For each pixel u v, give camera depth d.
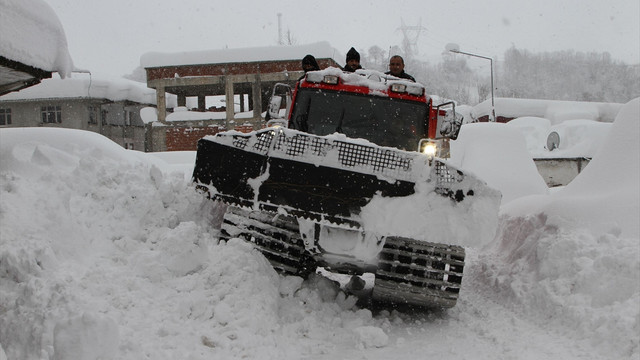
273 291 5.40
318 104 6.86
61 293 4.40
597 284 5.39
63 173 6.65
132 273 5.27
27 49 7.10
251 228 6.02
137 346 3.92
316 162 5.45
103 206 6.39
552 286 5.82
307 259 6.07
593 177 7.33
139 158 10.19
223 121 32.72
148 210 6.49
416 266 5.62
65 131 9.42
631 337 4.47
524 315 5.93
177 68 32.75
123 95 40.97
